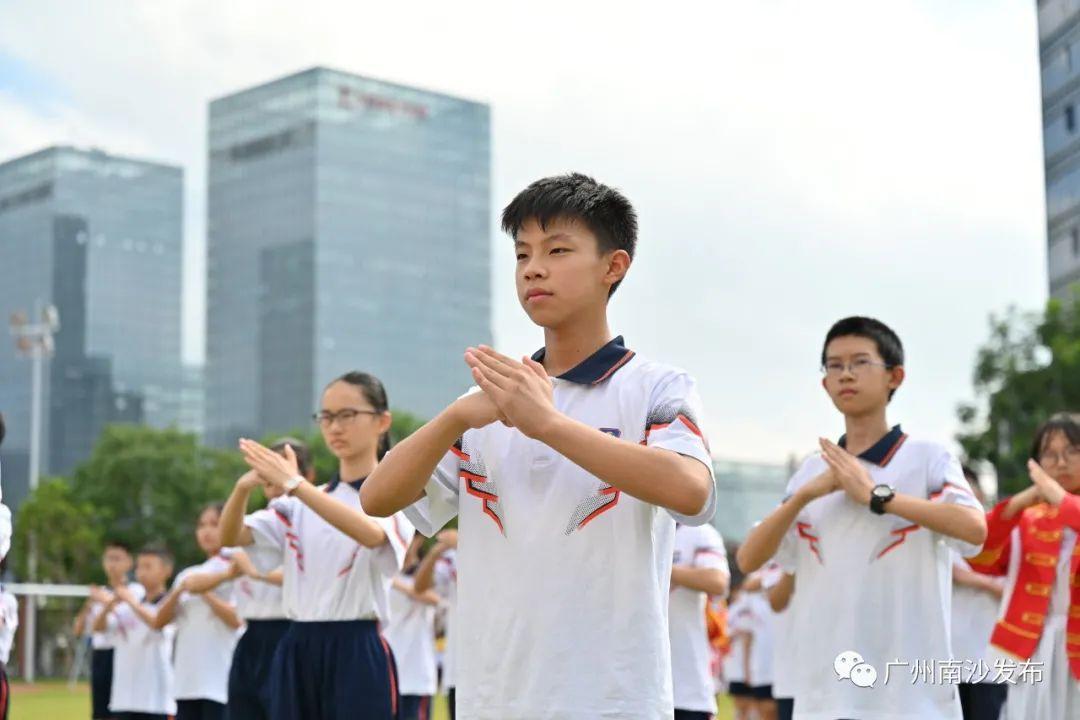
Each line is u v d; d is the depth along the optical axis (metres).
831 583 6.10
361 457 7.32
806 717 6.11
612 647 3.61
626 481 3.43
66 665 39.09
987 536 6.59
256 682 8.69
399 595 11.87
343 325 115.94
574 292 3.73
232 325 120.12
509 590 3.69
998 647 6.79
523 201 3.78
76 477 55.38
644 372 3.80
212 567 11.24
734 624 15.15
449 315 121.62
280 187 118.75
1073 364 30.56
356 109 119.38
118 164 121.38
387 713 6.91
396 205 120.06
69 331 116.50
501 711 3.65
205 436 120.25
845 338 6.26
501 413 3.54
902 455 6.23
